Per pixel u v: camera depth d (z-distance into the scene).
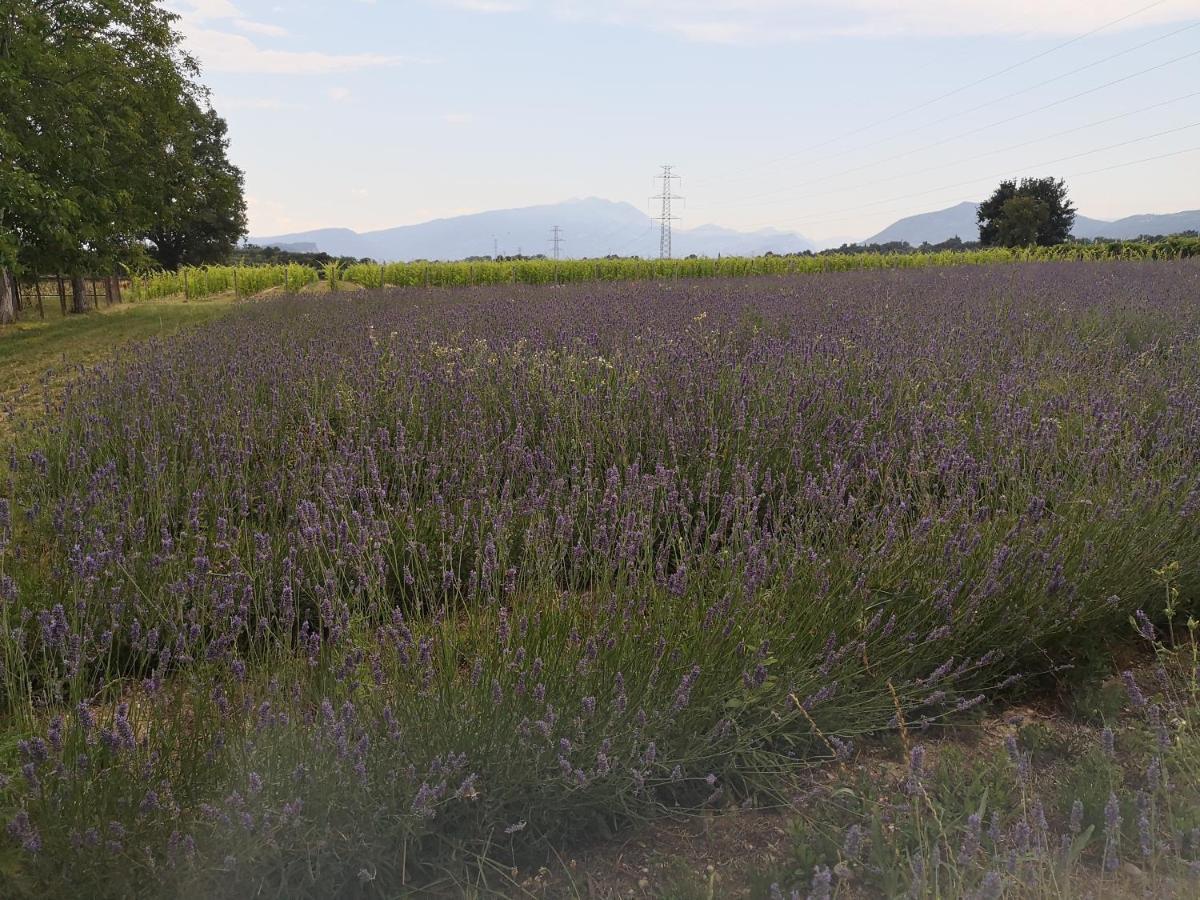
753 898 2.21
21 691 2.56
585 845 2.52
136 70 21.02
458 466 4.88
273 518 4.24
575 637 2.81
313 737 2.35
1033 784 2.66
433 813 2.24
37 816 2.07
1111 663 3.44
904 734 2.72
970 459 4.25
